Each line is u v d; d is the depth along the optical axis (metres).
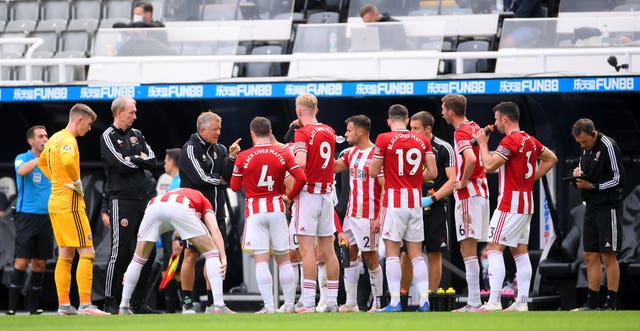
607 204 38.47
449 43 49.34
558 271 43.44
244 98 46.16
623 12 47.56
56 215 37.16
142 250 36.06
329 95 45.12
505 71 45.91
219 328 24.77
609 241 38.31
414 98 46.59
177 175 44.78
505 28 47.66
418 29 48.09
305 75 47.62
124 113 38.19
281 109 48.09
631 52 43.75
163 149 51.53
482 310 36.72
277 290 44.62
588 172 38.41
